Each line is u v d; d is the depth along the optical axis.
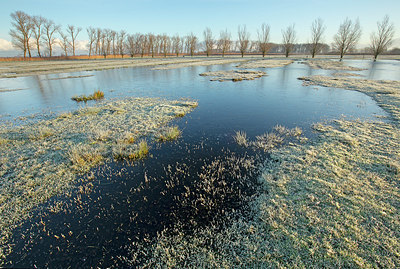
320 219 4.08
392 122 9.16
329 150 6.78
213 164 6.53
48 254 3.79
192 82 22.66
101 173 6.23
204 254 3.61
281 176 5.60
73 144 7.97
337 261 3.29
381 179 5.16
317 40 62.72
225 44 81.12
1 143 8.05
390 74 26.16
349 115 10.59
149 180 5.86
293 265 3.30
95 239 4.05
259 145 7.69
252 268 3.32
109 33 86.50
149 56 96.94
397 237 3.62
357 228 3.83
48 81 25.00
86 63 54.41
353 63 44.00
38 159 6.91
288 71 31.58
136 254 3.71
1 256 3.77
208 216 4.46
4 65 49.16
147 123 10.12
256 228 4.04
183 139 8.54
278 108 12.50
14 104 14.63
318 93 16.17
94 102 14.67
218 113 11.86
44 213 4.73
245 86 19.77
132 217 4.55
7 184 5.68
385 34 49.25
